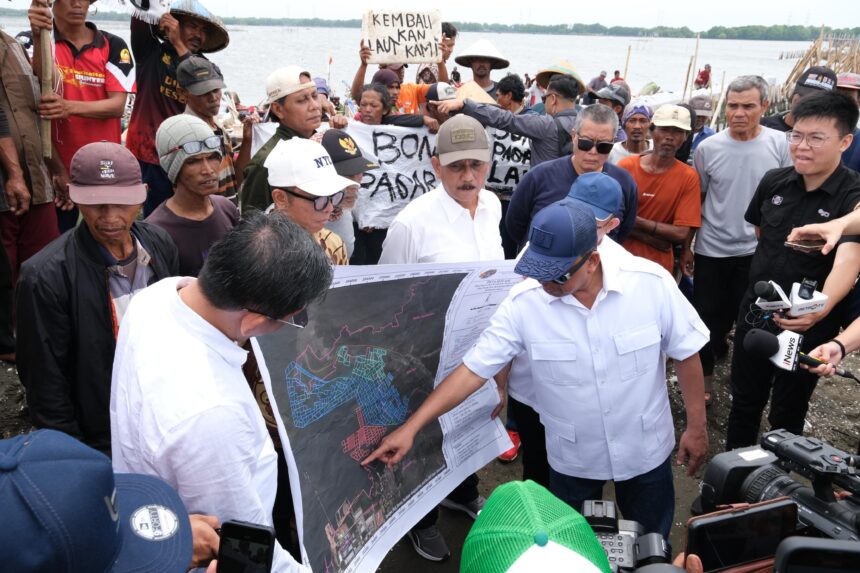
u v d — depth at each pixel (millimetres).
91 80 4090
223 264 1473
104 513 1123
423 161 5016
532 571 1165
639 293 2369
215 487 1484
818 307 2580
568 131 4875
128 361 1585
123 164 2307
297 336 1982
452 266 2398
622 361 2377
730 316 4512
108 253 2385
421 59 6047
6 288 3848
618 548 1703
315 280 1522
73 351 2352
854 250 2789
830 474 1712
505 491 1387
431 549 3104
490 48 6844
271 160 2646
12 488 1046
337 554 2074
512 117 4902
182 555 1278
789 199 3268
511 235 4082
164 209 2912
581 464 2527
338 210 2971
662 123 4062
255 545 1261
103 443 2455
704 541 1534
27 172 3816
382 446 2291
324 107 5816
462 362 2473
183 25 4613
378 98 5012
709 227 4367
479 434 2766
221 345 1558
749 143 4180
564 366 2396
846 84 5496
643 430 2475
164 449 1457
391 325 2311
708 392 4477
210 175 2844
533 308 2387
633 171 4344
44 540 1032
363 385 2244
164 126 2818
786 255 3254
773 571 1231
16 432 3654
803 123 3041
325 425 2098
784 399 3398
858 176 3105
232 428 1495
